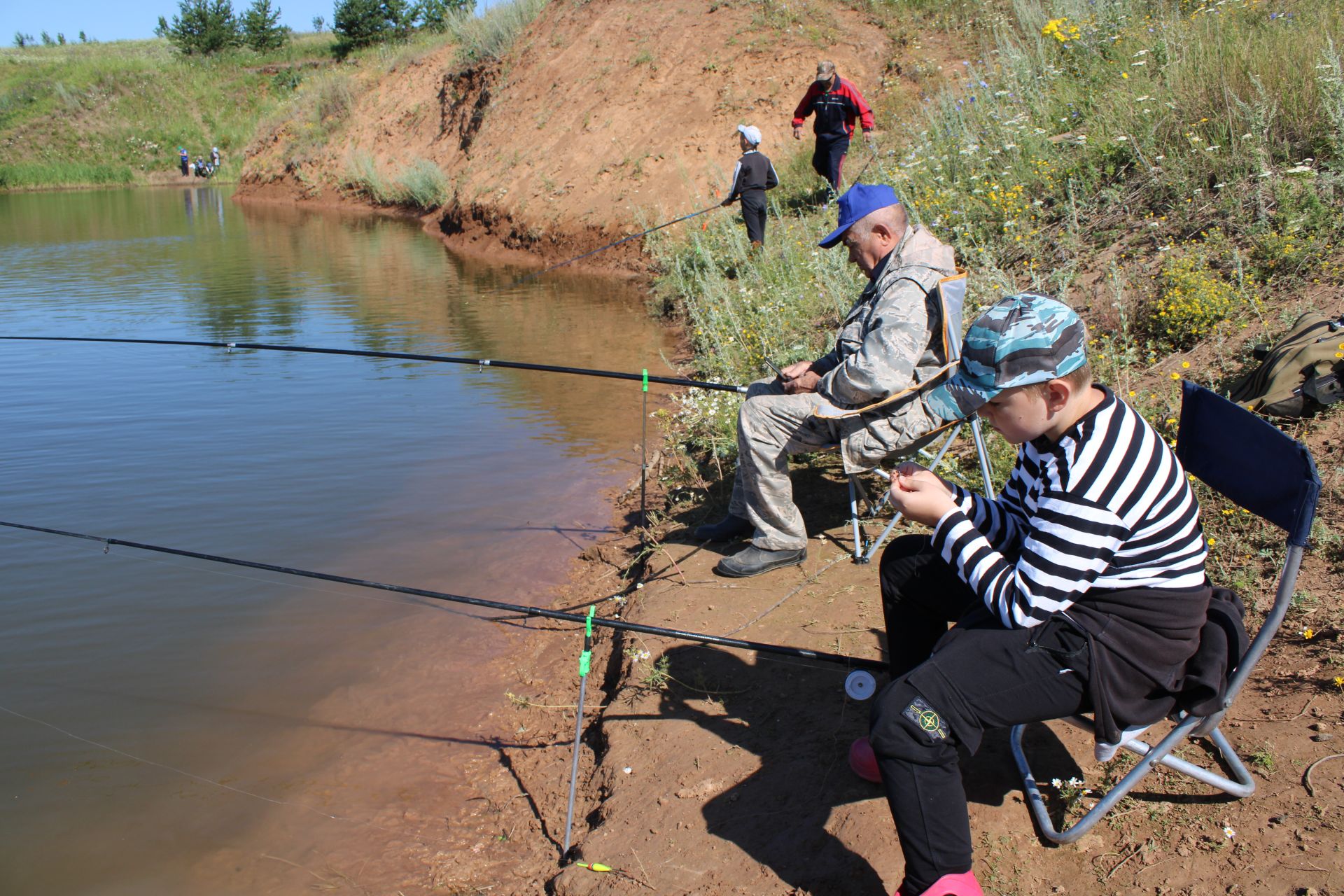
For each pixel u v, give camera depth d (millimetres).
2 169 34438
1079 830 2516
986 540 2361
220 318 11000
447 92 22422
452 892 3010
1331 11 7543
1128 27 9430
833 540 4492
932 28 14664
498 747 3689
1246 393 4305
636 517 5477
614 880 2822
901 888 2340
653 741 3373
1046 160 7672
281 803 3422
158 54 44625
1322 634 3049
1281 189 5680
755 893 2664
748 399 4160
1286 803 2510
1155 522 2182
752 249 10359
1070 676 2230
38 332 10430
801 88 14586
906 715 2238
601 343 9352
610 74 16578
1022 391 2158
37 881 3084
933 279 3906
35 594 4773
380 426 7227
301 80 38750
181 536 5406
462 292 12461
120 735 3775
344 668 4199
